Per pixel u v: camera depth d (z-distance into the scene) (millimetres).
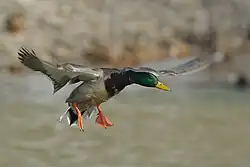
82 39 29016
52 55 27469
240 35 33000
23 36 27250
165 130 16125
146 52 30453
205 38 33250
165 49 31469
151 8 33562
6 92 20719
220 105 19766
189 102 20344
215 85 23812
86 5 31297
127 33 30797
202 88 23250
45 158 13086
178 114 18250
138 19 32219
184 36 33094
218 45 32125
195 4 34688
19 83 22484
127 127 16422
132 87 23188
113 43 29781
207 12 34438
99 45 29188
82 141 14836
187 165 12930
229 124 16859
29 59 5902
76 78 6535
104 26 30438
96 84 6582
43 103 19094
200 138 15172
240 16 34125
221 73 25125
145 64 29641
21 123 16328
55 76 6145
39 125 16156
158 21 32906
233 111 18750
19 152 13609
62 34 28641
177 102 20344
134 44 30406
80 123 6566
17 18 27781
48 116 17281
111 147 14289
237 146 14508
